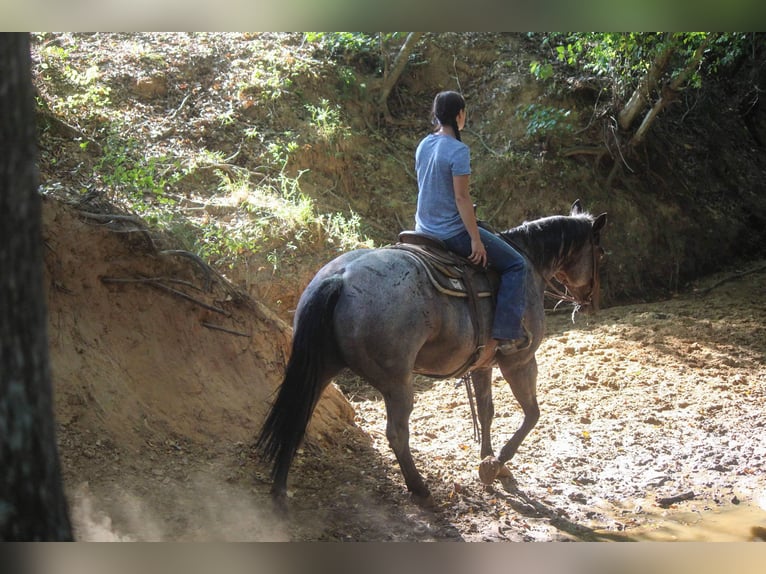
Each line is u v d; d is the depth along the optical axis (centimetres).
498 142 1255
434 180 523
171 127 997
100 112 948
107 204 638
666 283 1266
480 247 516
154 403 550
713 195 1430
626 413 752
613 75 1266
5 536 266
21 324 269
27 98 273
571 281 638
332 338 474
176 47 1112
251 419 586
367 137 1185
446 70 1330
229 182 952
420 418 746
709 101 1577
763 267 1332
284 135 1070
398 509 518
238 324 635
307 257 906
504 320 524
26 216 271
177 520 449
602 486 602
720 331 1002
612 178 1279
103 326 561
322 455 591
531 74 1302
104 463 483
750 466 636
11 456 268
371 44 1280
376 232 1077
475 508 534
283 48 1186
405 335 475
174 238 684
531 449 668
